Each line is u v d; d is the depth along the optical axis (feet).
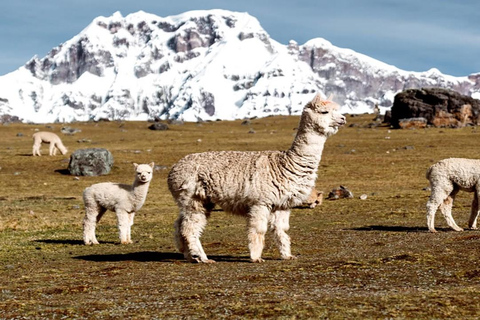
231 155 43.60
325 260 41.57
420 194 105.60
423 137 223.51
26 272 42.50
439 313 25.64
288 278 35.63
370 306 27.14
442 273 34.50
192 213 44.21
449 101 271.90
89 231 59.72
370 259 40.09
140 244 58.90
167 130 289.94
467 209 81.56
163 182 139.23
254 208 42.42
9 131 278.05
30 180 146.30
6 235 67.56
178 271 40.52
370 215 80.02
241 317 26.30
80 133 271.90
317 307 27.27
